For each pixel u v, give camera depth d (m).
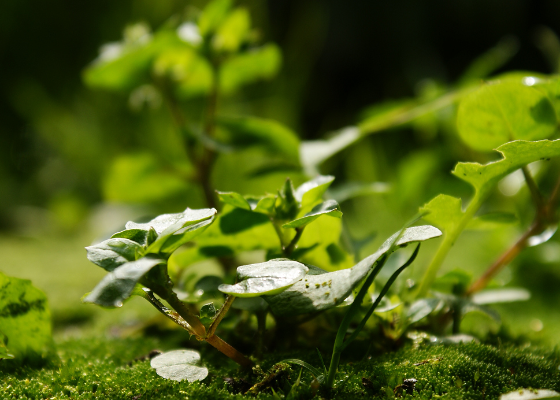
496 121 0.33
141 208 0.89
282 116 0.94
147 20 1.02
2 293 0.32
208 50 0.43
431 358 0.31
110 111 1.02
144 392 0.30
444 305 0.34
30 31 1.21
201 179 0.46
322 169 0.92
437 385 0.30
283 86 0.98
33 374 0.32
